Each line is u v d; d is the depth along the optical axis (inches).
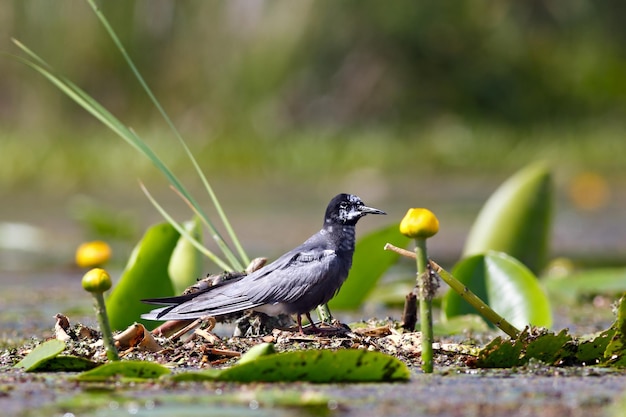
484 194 841.5
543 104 1172.5
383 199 813.9
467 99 1159.6
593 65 1215.6
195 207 304.3
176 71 943.0
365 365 220.8
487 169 999.6
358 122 1104.8
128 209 735.1
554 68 1205.1
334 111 1102.4
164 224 309.4
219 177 921.5
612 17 1257.4
